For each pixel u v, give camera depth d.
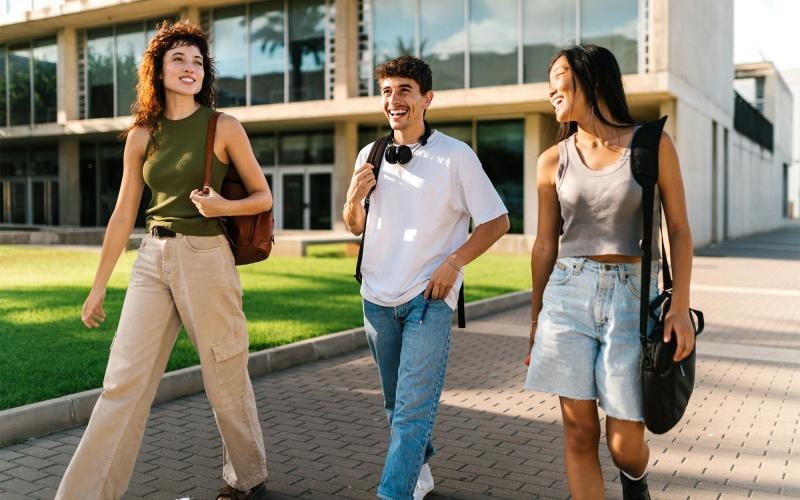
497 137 23.69
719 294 12.76
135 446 3.27
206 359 3.36
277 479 4.02
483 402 5.71
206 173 3.27
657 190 2.80
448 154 3.27
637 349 2.68
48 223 32.59
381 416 5.29
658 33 19.81
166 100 3.34
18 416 4.59
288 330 7.86
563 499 3.78
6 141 31.80
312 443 4.66
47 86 30.08
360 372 6.73
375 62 23.61
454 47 22.41
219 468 4.18
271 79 25.31
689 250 2.70
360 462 4.31
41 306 9.21
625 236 2.73
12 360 6.17
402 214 3.31
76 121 28.75
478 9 22.06
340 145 25.33
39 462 4.20
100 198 30.92
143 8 26.23
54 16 27.39
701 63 24.44
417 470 3.08
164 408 5.43
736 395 5.98
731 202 32.03
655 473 4.15
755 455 4.48
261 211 3.37
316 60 24.52
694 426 5.09
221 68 26.11
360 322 8.55
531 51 21.42
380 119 24.61
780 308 11.03
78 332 7.51
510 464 4.30
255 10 25.45
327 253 19.09
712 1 26.16
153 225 3.30
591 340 2.76
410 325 3.23
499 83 21.86
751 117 37.75
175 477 4.03
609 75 2.79
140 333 3.25
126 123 27.38
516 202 23.41
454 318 9.70
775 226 49.91
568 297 2.79
